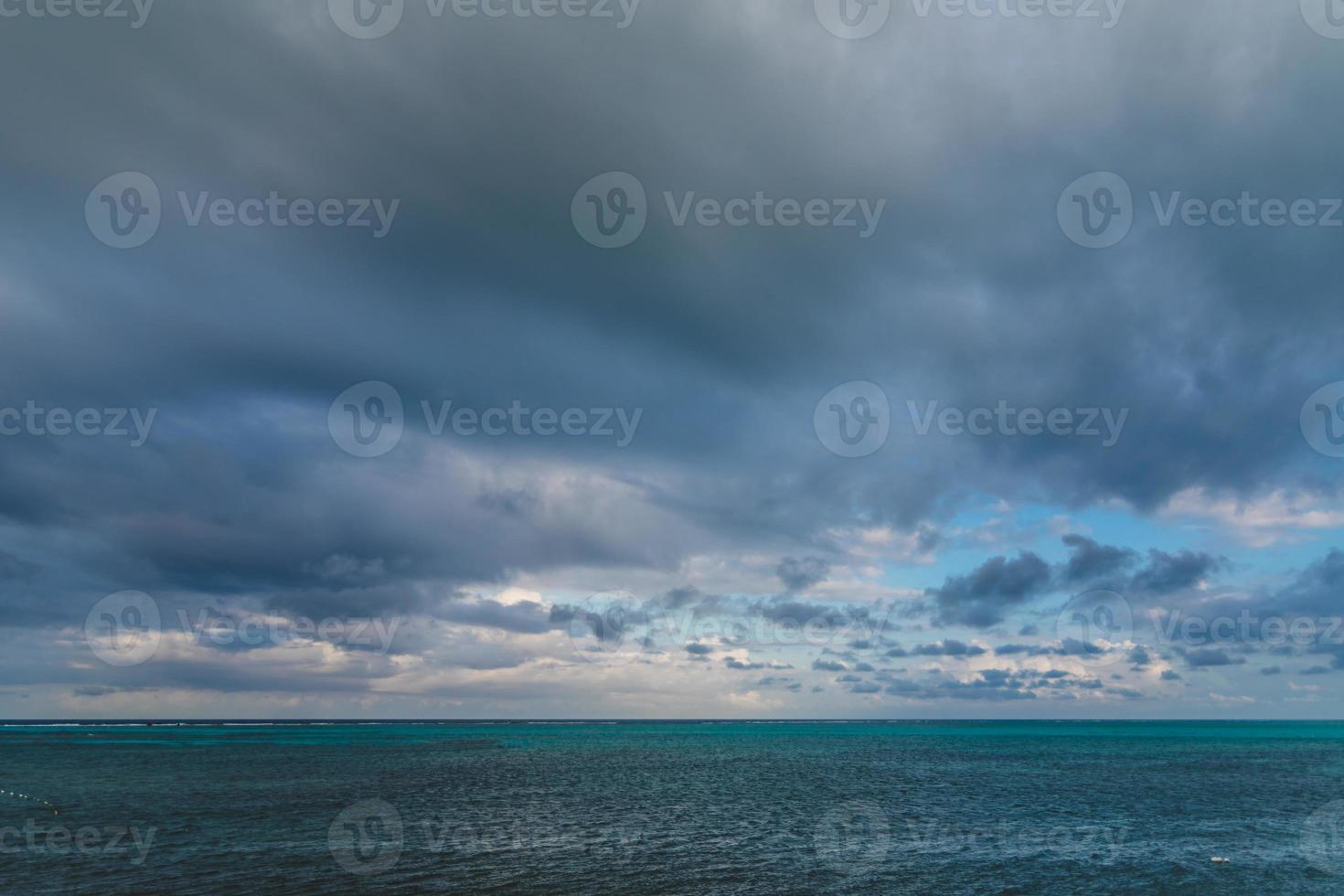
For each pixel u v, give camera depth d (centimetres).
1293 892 2919
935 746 13062
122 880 2961
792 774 7256
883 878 3077
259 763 8088
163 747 11000
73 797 5262
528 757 9575
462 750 11100
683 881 2995
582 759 9262
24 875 3045
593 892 2831
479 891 2841
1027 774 7294
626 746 12756
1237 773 7512
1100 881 3050
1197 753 10738
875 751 11475
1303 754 10488
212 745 11638
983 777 7019
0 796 5303
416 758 9175
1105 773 7488
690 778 6844
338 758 9031
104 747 10888
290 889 2848
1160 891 2931
